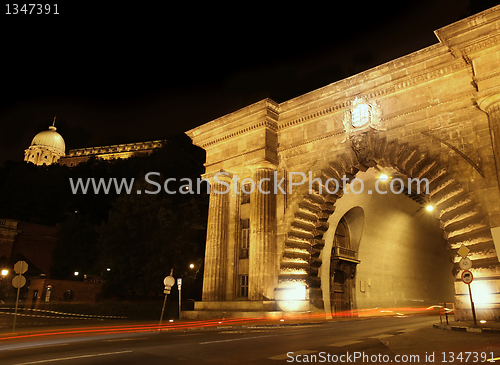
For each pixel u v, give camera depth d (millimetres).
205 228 40438
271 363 8906
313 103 23938
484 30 17016
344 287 29047
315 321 21625
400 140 20125
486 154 17516
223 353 10469
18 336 16875
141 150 93188
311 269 24297
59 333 18000
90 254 48594
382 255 32750
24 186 58844
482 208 17031
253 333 15906
